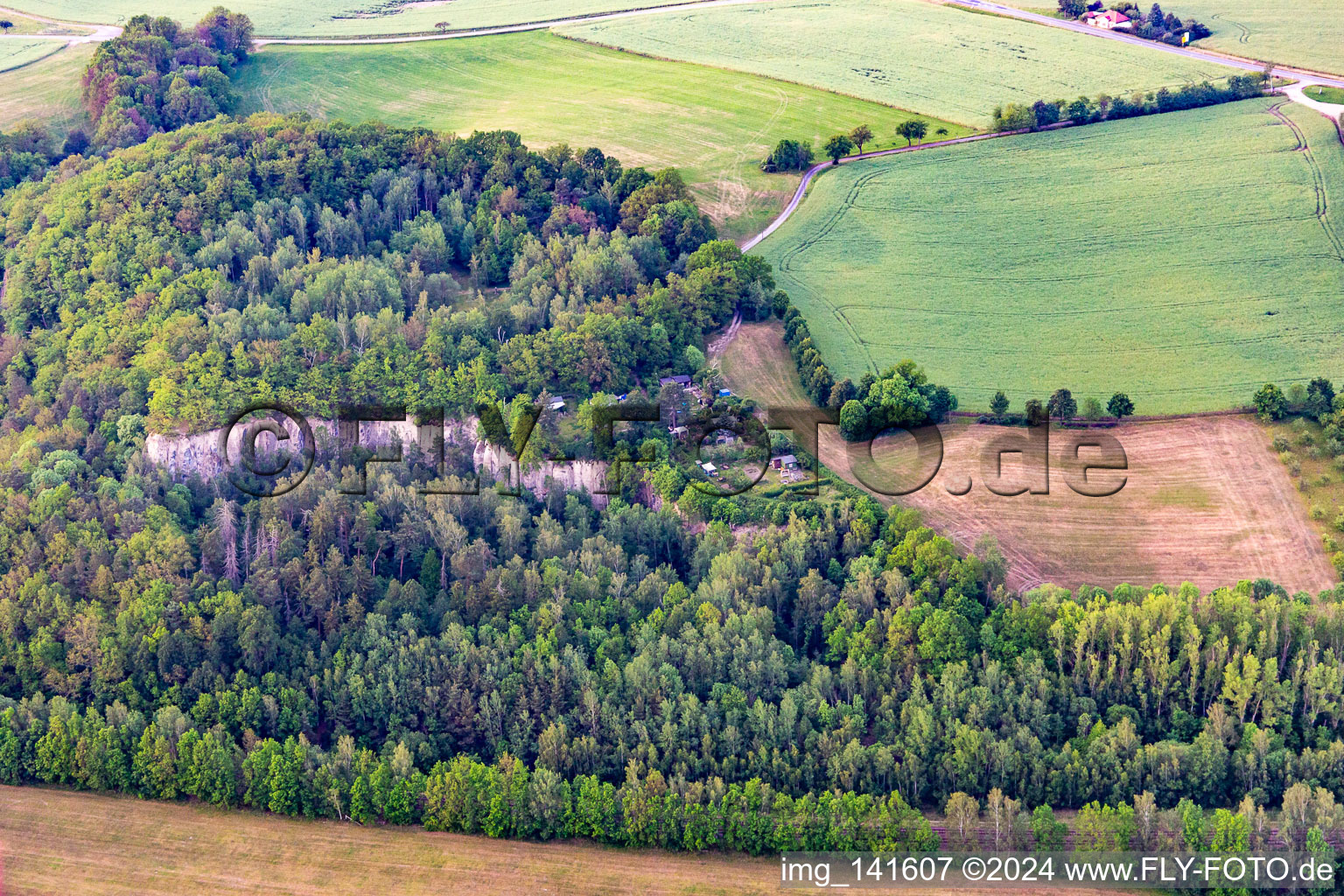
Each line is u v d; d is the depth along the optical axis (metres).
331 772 181.50
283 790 181.12
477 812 178.00
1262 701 183.38
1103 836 167.25
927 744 180.38
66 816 182.25
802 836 172.00
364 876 172.12
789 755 181.62
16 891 170.75
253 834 179.12
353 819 180.88
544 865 173.12
